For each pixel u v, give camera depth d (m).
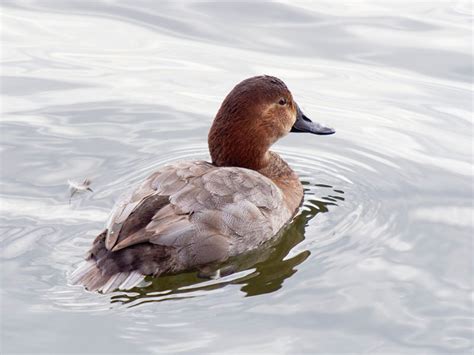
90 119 14.12
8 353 8.65
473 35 16.89
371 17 17.73
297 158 13.74
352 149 13.83
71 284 9.59
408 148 13.77
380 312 9.56
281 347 8.90
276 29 17.28
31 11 17.83
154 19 17.59
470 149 13.66
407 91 15.35
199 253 10.07
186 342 8.91
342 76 15.76
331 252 10.86
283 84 12.27
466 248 10.93
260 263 10.62
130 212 9.93
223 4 18.17
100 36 16.88
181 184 10.36
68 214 11.40
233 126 11.76
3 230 10.91
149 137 13.74
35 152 13.06
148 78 15.46
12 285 9.70
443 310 9.63
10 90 14.90
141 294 9.67
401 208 12.02
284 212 11.45
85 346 8.79
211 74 15.66
